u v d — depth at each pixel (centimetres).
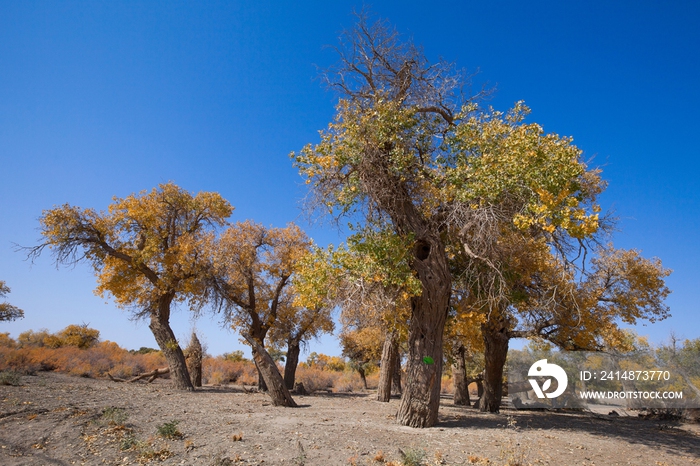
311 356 6091
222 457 798
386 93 1243
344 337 3525
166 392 1961
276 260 2586
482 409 1892
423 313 1207
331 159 1162
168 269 2216
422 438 999
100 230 2178
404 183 1235
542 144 1066
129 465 774
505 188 1059
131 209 2198
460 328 1496
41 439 896
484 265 1328
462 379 2603
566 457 906
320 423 1148
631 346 1966
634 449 1026
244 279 2459
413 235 1183
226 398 1817
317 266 1155
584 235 952
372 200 1188
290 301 2684
